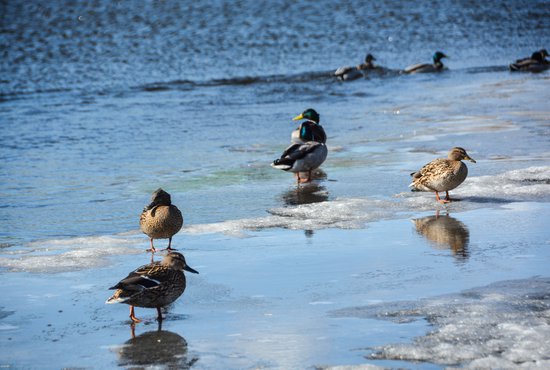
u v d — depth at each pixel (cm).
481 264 1189
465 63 4450
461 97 3170
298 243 1350
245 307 1055
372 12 6519
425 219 1471
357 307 1034
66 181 1977
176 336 970
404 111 2909
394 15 6362
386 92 3500
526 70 4025
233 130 2688
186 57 4772
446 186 1584
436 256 1242
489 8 6581
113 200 1762
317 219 1509
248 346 928
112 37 5606
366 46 5156
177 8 6881
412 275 1153
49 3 7306
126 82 4009
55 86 3909
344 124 2702
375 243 1330
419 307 1020
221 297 1098
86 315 1052
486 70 4134
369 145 2300
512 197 1603
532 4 6744
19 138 2620
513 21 6000
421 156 2097
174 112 3103
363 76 4028
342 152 2222
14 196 1822
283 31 5700
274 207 1631
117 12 6769
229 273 1200
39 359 914
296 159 1858
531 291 1059
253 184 1880
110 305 1088
